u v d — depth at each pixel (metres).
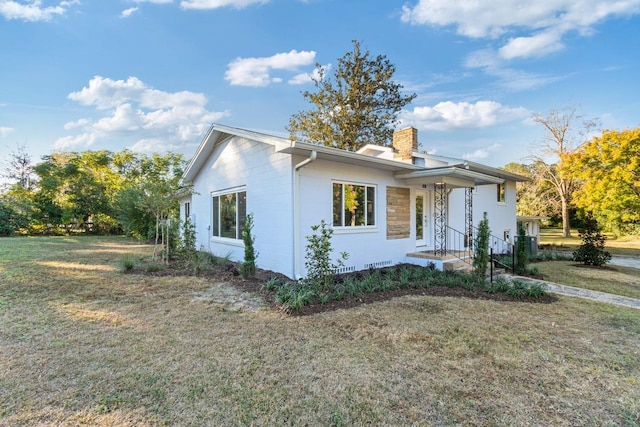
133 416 2.54
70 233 23.19
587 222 11.56
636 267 10.84
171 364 3.39
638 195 17.45
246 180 9.41
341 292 5.96
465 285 6.87
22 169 24.70
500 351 3.80
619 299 6.38
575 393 2.94
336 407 2.69
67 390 2.88
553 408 2.71
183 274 7.93
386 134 24.83
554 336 4.30
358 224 8.61
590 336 4.32
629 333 4.45
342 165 8.26
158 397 2.80
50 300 5.66
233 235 10.28
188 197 15.67
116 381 3.04
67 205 22.62
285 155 7.61
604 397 2.89
